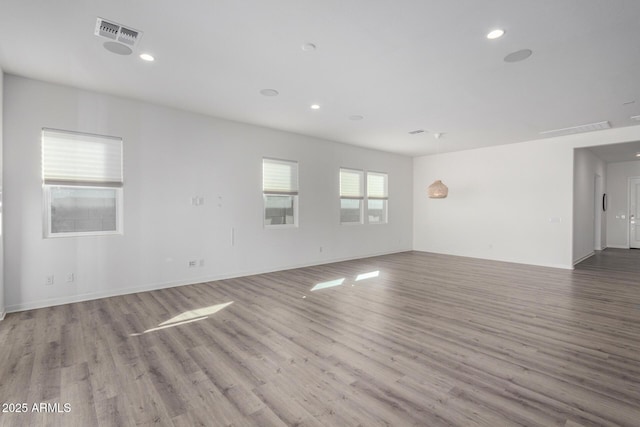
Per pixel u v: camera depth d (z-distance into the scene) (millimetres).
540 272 6180
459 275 5922
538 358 2633
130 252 4645
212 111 5145
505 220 7531
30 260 3920
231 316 3672
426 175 9148
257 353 2738
